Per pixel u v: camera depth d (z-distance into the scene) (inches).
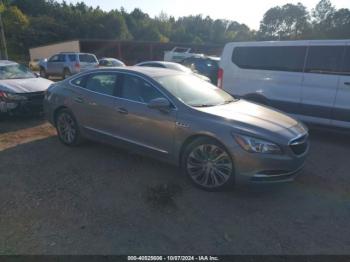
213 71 532.7
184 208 131.5
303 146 147.4
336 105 223.1
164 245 107.6
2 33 845.2
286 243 110.2
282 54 247.6
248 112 158.6
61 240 108.9
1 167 171.8
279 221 123.8
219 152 141.8
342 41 217.8
